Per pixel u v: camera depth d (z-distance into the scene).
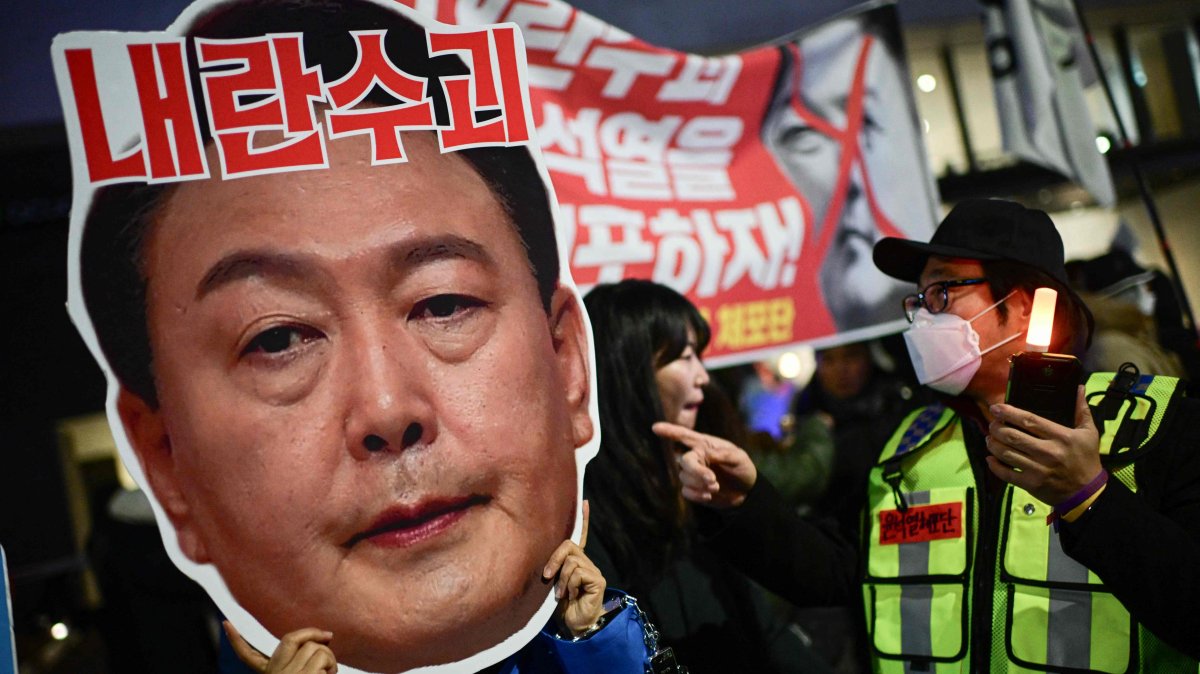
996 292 2.02
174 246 1.59
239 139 1.63
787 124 3.06
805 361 6.69
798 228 3.03
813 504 3.59
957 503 2.08
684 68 2.89
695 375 2.48
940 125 6.43
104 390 5.45
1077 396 1.70
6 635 1.68
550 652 1.78
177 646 3.93
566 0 4.66
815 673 2.53
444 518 1.65
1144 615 1.70
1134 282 3.69
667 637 2.30
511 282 1.74
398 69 1.71
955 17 5.65
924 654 2.05
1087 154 3.45
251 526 1.59
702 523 2.24
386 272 1.66
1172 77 6.63
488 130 1.76
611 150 2.85
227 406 1.59
